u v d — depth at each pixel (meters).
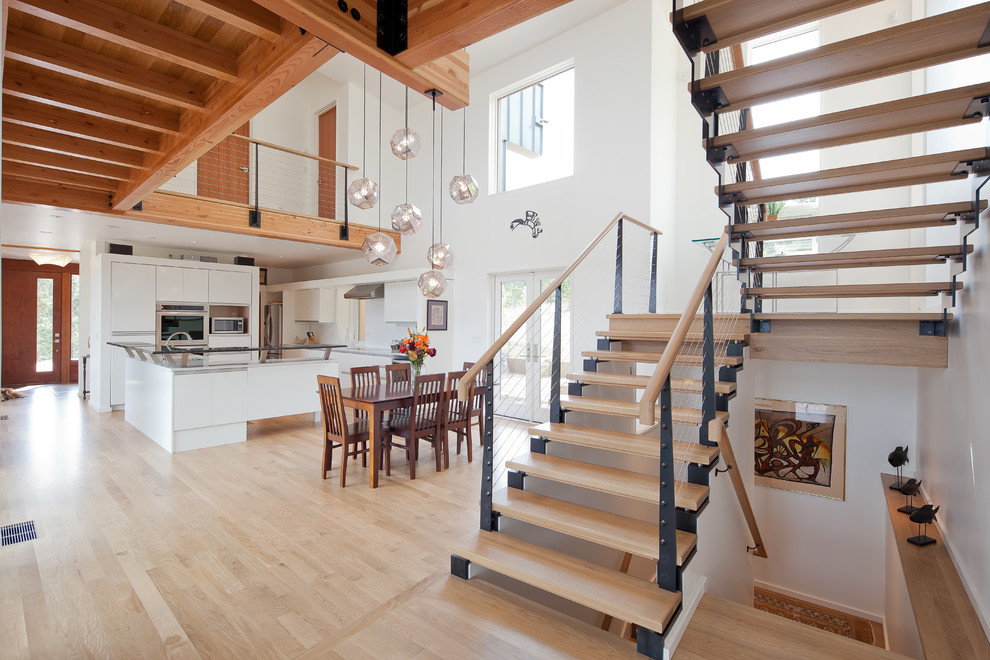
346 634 2.10
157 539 3.06
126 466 4.52
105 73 2.72
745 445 3.84
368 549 2.96
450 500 3.78
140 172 4.25
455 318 7.64
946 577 2.68
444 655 1.95
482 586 2.46
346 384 8.72
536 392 6.72
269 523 3.31
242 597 2.44
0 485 3.99
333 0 2.14
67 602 2.39
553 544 2.89
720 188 2.58
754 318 3.57
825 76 2.00
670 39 6.09
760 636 2.08
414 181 8.43
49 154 3.95
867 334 3.27
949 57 1.81
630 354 3.65
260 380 5.64
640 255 5.65
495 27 2.12
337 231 7.51
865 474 4.61
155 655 2.03
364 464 4.62
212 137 3.24
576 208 6.24
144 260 7.39
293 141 8.98
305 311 9.74
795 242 5.40
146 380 5.66
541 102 6.95
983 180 2.27
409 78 2.68
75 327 10.53
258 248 8.05
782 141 2.30
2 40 1.99
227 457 4.85
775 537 5.04
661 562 2.14
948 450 3.10
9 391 8.50
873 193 5.00
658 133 5.77
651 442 2.72
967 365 2.67
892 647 3.76
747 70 1.97
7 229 6.47
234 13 2.23
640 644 1.97
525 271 6.91
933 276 3.79
